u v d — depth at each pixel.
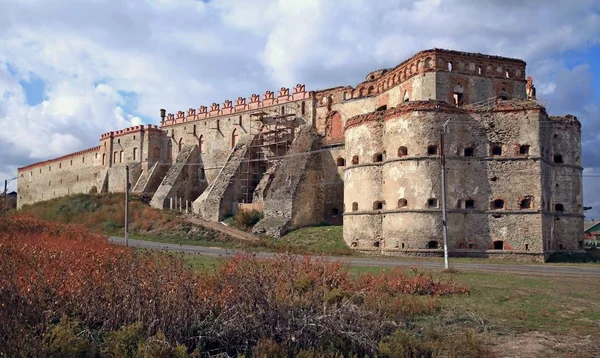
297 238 48.03
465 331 14.42
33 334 10.50
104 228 54.50
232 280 13.95
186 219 56.31
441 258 37.97
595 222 94.81
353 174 45.91
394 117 42.59
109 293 12.55
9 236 25.50
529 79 51.34
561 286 21.95
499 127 41.28
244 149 65.00
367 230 43.66
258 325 12.37
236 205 61.34
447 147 40.66
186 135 77.69
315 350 11.86
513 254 39.28
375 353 12.07
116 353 10.64
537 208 39.59
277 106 66.00
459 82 46.56
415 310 16.33
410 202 40.53
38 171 104.44
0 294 10.84
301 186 52.38
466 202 40.38
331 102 60.06
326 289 15.77
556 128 43.91
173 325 11.85
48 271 13.46
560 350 12.76
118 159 83.25
